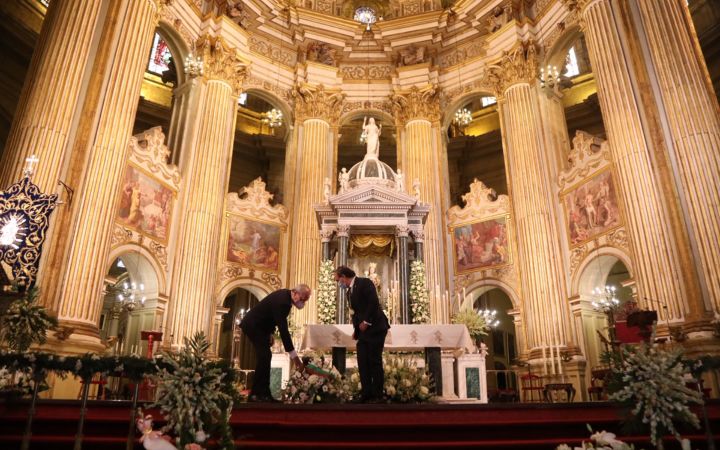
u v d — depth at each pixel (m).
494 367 19.47
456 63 17.91
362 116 18.33
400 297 10.10
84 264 9.59
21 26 15.70
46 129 9.43
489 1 16.69
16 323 5.69
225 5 16.06
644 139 10.48
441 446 3.80
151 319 12.37
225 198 14.88
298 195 16.44
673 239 9.51
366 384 5.00
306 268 15.27
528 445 3.87
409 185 16.52
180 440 3.05
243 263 14.95
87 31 10.43
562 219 13.59
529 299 13.54
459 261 15.77
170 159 14.20
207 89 15.09
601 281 12.80
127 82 11.26
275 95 17.30
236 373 3.50
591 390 10.55
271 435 3.88
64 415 3.73
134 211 12.05
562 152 14.30
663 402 3.42
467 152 22.17
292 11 17.67
